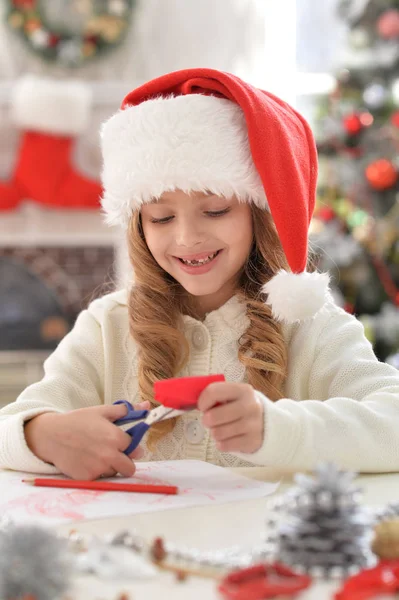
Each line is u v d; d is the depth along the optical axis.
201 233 1.14
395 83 3.49
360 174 3.46
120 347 1.34
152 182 1.12
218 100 1.13
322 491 0.60
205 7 3.99
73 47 3.92
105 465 0.95
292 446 0.92
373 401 1.05
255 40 4.00
